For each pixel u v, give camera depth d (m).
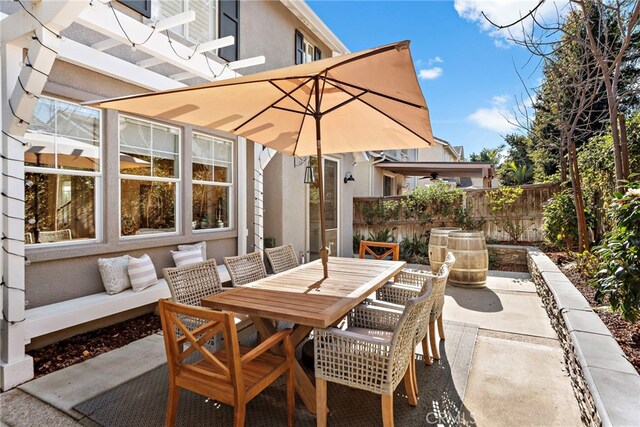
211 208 5.79
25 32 2.80
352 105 3.45
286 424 2.33
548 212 6.55
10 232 2.85
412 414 2.42
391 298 3.46
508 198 8.20
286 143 4.41
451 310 4.62
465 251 5.67
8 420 2.38
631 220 2.59
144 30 3.76
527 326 4.01
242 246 6.15
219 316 1.90
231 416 2.42
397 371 2.15
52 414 2.45
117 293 3.96
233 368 1.92
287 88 3.03
